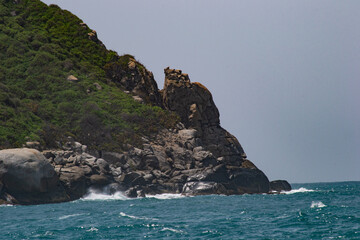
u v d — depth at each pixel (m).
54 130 88.25
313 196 83.88
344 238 36.59
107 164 80.31
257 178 92.88
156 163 89.94
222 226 43.22
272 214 51.66
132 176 81.31
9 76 104.75
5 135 79.19
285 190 102.38
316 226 42.44
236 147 110.38
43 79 106.06
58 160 76.19
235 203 66.38
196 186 85.06
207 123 112.06
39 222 47.16
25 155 67.88
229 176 89.44
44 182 68.25
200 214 52.69
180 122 107.50
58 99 101.00
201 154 95.38
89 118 93.31
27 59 111.06
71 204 65.75
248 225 43.69
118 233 40.06
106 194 76.81
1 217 51.84
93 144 89.00
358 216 48.62
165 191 85.25
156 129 100.12
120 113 101.44
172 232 40.19
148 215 51.94
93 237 38.44
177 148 96.44
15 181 66.25
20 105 93.62
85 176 75.69
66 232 40.78
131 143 92.44
